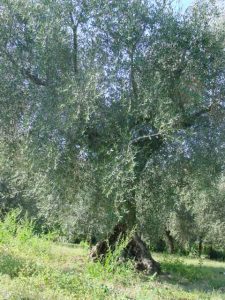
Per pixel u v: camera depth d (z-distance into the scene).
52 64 12.11
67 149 11.70
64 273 10.13
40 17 12.12
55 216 12.86
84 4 12.40
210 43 12.62
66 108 11.40
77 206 12.33
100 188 11.73
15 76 12.31
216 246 32.66
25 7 12.16
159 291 10.26
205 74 12.84
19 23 12.45
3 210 21.92
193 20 12.86
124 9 12.43
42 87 12.23
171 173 12.97
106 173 11.21
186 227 27.97
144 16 12.45
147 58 12.69
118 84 12.11
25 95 12.28
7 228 15.57
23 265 10.06
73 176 11.97
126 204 12.48
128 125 11.73
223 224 27.67
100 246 13.62
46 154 11.42
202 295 11.11
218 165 13.18
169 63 12.77
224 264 23.23
